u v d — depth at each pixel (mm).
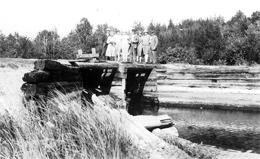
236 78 24266
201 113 18047
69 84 7621
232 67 24719
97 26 44781
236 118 16516
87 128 5578
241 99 20703
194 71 25266
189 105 20297
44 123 5559
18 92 6113
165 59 36125
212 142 11438
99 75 17938
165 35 55250
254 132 13227
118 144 5785
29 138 5082
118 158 5383
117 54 21531
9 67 12500
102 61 17562
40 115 5836
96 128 5664
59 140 5277
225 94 22219
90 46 43156
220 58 35281
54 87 6719
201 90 23766
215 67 25047
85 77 17094
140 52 21359
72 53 34000
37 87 6324
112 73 18047
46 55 33000
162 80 25781
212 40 36438
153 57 21312
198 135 12648
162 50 43406
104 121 6062
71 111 5941
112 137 5855
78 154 5234
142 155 6352
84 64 15023
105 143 5555
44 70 6793
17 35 37375
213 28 37812
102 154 5355
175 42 44531
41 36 35438
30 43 35844
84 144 5379
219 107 19453
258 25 38969
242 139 11992
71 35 44156
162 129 10391
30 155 4734
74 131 5691
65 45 33844
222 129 13766
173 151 7172
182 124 14930
